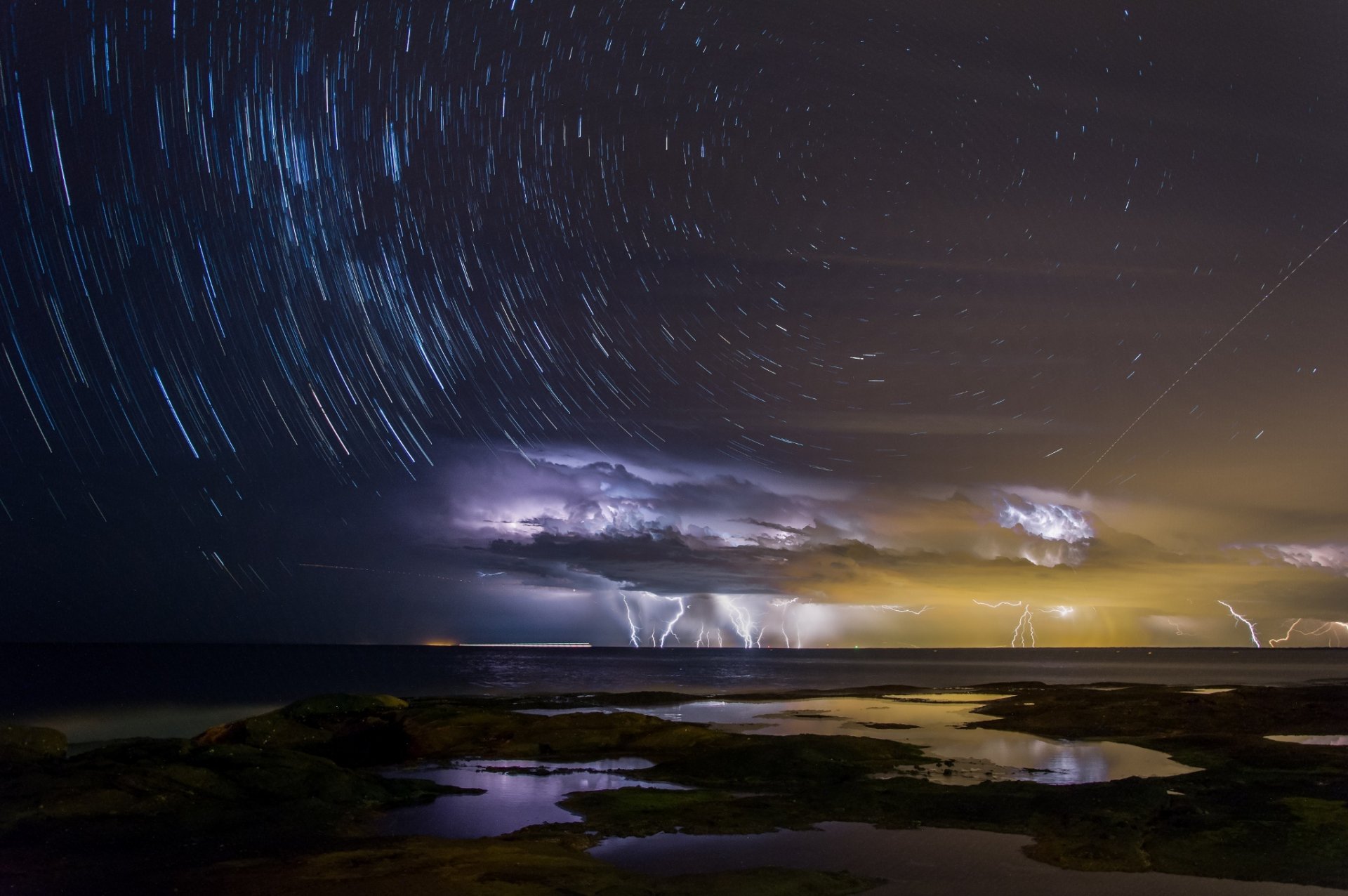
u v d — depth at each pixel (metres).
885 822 16.31
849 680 87.19
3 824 15.20
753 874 12.47
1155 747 26.97
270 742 27.98
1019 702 43.69
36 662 107.06
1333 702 34.34
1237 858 13.39
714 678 91.81
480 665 123.62
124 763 18.41
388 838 14.80
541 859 12.98
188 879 12.27
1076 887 12.20
